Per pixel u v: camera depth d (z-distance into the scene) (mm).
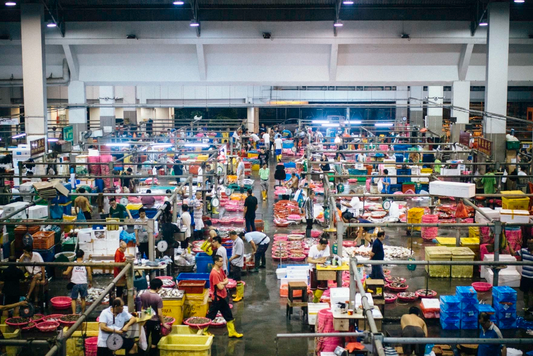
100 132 40375
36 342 7371
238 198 24828
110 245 16125
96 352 10805
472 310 12438
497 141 29781
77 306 13211
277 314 13367
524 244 17062
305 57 35500
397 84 36594
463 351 10852
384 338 7758
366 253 16766
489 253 16141
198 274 13219
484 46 35312
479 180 25188
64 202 20109
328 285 13617
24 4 28750
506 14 29516
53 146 26844
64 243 16641
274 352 11344
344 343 10648
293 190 25016
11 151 28312
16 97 44312
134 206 20469
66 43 34062
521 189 25469
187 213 17438
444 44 34844
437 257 15922
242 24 33625
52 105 35969
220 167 26906
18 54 35688
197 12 32938
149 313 10539
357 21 33531
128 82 36125
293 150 42344
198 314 12562
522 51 36031
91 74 36062
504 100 29859
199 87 48875
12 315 12602
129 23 33719
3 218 14477
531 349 11680
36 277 13055
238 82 36125
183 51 35375
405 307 13656
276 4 33406
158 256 15680
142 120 47969
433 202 20781
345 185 23875
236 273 14281
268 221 22484
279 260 17297
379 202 23984
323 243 13164
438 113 40438
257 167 36750
